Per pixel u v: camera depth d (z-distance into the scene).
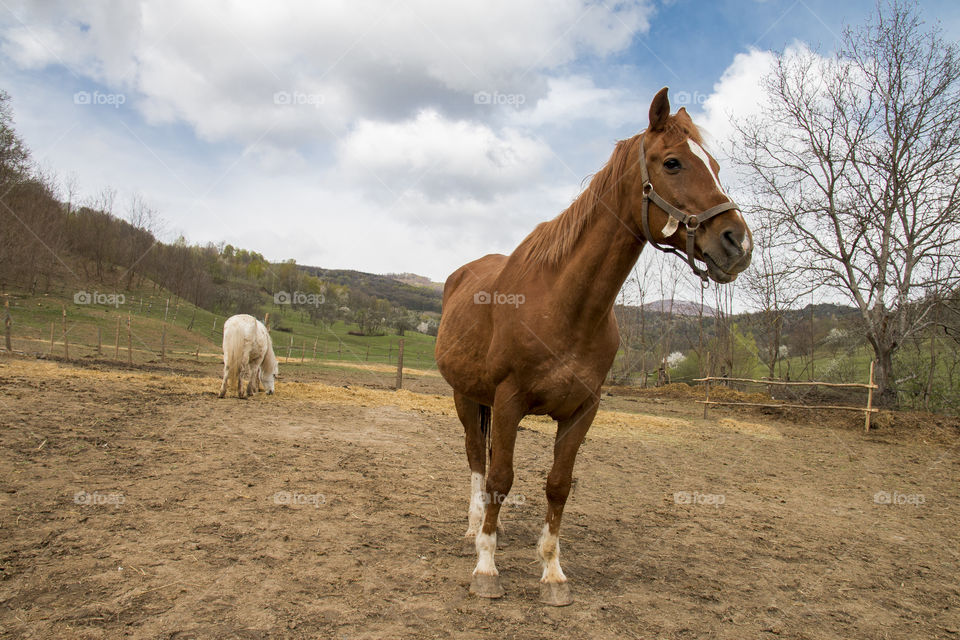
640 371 31.22
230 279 63.62
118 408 7.28
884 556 4.12
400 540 3.55
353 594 2.71
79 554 2.89
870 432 12.32
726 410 16.67
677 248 2.65
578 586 3.08
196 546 3.12
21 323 24.70
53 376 9.56
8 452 4.69
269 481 4.60
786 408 14.96
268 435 6.57
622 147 2.82
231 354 9.58
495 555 3.47
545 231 3.05
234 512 3.75
